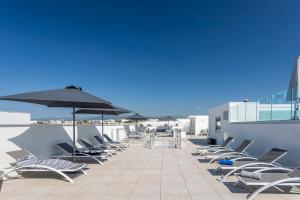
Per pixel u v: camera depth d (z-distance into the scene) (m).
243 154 9.27
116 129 21.81
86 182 6.55
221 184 6.25
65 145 10.00
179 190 5.77
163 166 8.83
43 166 6.56
